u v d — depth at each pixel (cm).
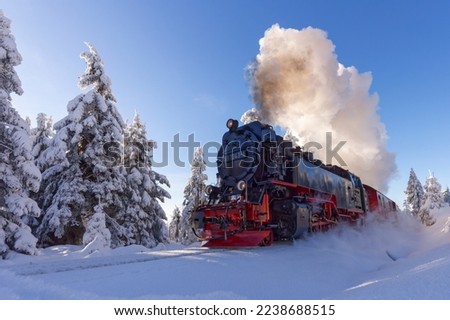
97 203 1672
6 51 1408
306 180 1173
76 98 1727
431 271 383
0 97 1320
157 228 2078
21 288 370
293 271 603
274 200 1041
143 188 2014
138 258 673
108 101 1795
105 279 462
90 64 1825
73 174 1639
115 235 1706
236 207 915
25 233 1270
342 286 581
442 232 1365
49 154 1542
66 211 1542
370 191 2058
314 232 1138
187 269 534
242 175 1088
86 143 1750
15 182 1270
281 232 1025
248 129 1148
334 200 1373
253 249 845
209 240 948
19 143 1280
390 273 605
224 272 537
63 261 673
